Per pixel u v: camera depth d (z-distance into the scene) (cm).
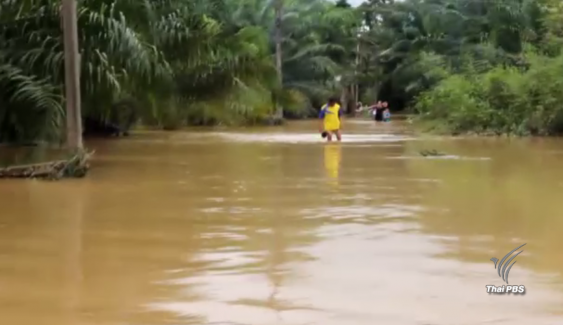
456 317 414
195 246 610
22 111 1401
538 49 2622
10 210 804
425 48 4962
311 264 543
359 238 639
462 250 589
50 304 445
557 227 689
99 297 460
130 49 1500
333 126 2084
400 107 5950
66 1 1199
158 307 437
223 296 459
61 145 1467
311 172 1202
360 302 444
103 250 595
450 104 2520
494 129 2322
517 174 1148
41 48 1398
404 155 1547
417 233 662
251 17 4612
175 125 2905
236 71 2750
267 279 500
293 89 4403
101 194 936
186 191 962
